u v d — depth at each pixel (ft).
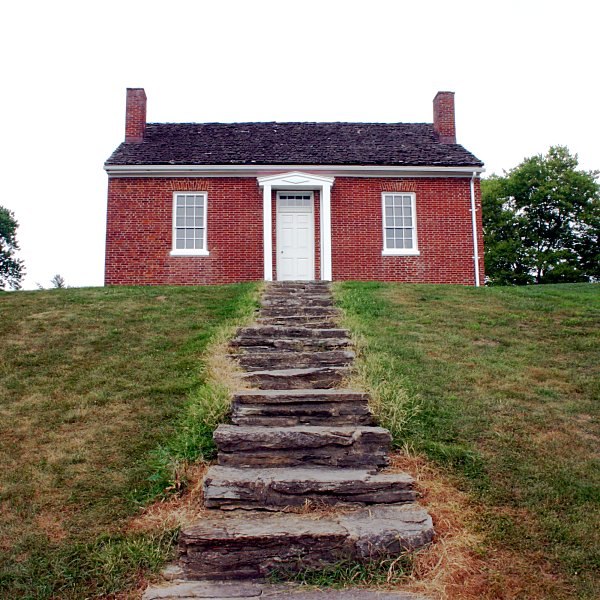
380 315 32.04
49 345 26.73
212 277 56.70
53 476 15.87
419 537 12.85
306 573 12.37
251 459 15.89
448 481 15.57
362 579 12.18
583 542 13.20
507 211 135.64
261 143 63.36
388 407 18.47
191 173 57.52
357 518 13.48
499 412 19.60
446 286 42.57
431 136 66.49
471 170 58.75
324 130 67.72
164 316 31.78
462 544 13.01
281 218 58.75
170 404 20.21
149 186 57.47
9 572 12.42
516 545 13.15
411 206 59.00
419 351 25.30
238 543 12.52
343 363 23.67
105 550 12.99
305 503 14.10
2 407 20.20
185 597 11.57
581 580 12.12
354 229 57.98
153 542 13.28
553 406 20.22
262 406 18.15
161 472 15.85
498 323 30.89
